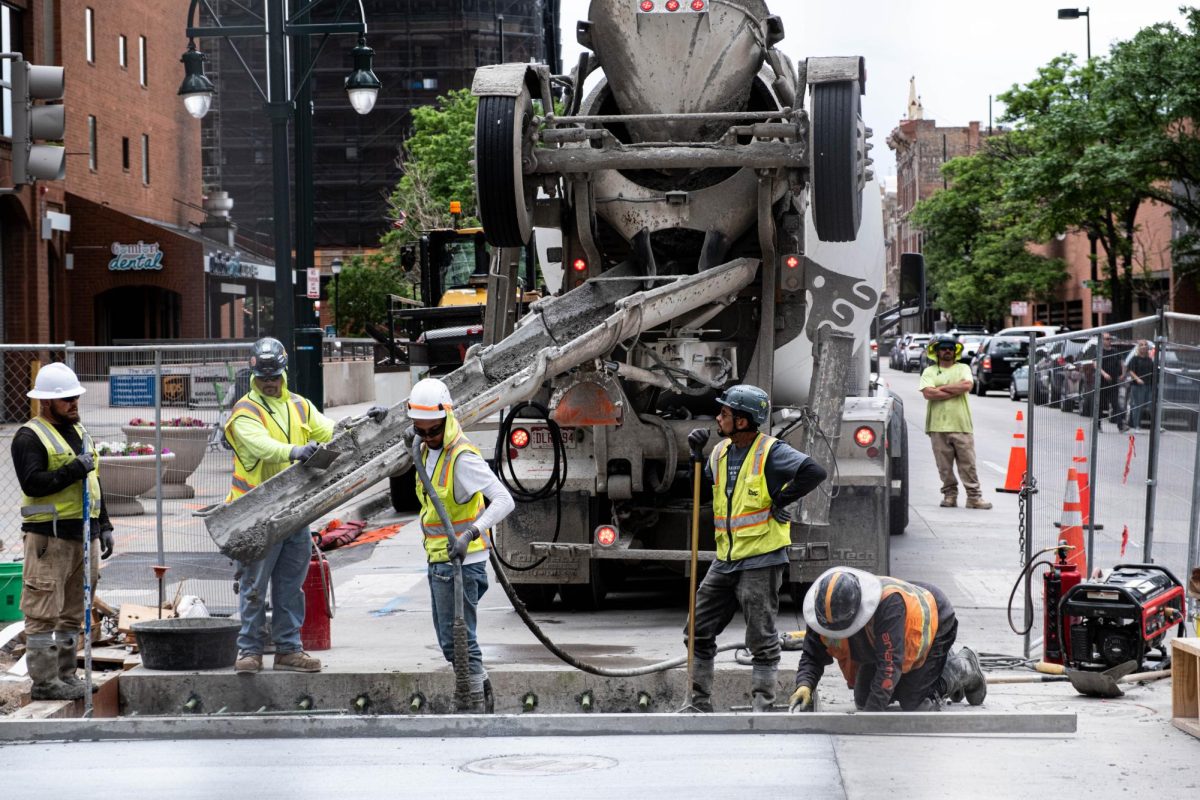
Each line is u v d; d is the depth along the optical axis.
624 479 21.92
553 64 32.62
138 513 30.09
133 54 89.62
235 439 18.20
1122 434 22.62
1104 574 20.78
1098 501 22.95
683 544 22.98
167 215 95.56
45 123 23.75
